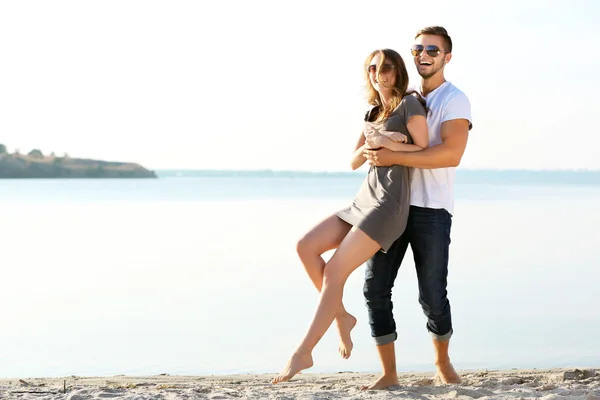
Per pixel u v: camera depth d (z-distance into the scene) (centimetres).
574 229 2172
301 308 1033
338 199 4022
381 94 472
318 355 782
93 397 432
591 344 812
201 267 1427
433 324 495
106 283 1240
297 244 458
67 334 873
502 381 528
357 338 859
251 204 3525
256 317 974
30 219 2578
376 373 668
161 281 1262
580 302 1059
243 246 1769
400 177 455
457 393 449
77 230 2177
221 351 794
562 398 416
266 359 759
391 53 461
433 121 477
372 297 489
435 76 488
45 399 427
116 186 7362
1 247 1747
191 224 2372
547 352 778
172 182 10406
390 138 449
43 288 1193
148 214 2855
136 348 806
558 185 7875
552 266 1423
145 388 543
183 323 934
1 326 917
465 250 1670
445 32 486
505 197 4269
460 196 4444
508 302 1059
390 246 468
